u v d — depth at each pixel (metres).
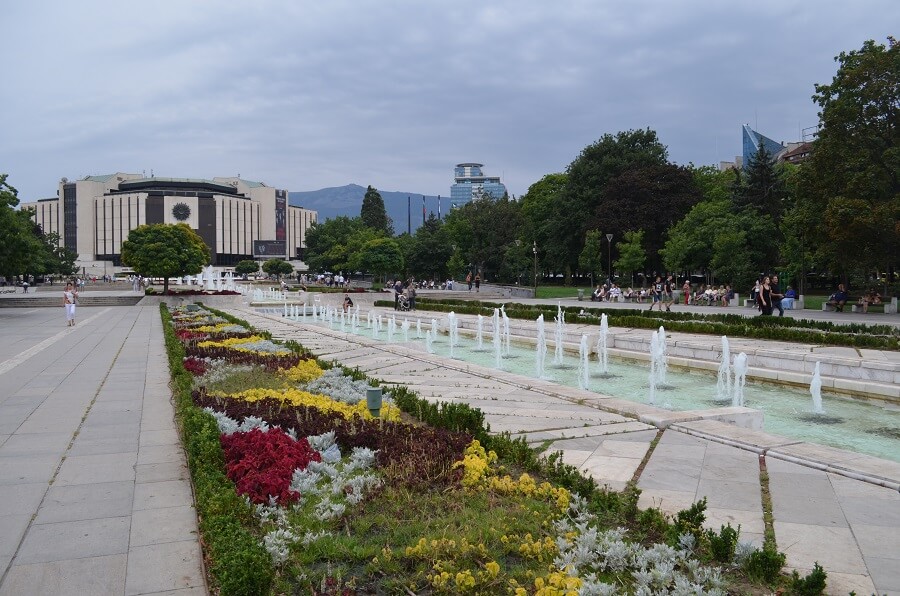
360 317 38.34
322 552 4.66
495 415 9.32
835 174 31.33
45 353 17.69
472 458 6.42
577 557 4.46
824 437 9.60
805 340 18.22
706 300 41.69
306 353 15.84
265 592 3.87
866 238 29.83
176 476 6.71
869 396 12.19
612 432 8.20
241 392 10.73
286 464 6.36
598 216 59.53
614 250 59.34
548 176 79.56
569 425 8.62
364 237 81.00
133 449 7.75
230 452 6.62
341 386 11.14
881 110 30.75
